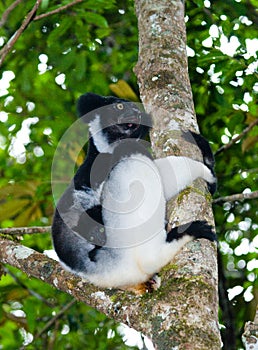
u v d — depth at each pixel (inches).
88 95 328.8
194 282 222.8
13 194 447.8
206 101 522.3
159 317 215.5
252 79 469.7
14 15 492.7
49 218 476.4
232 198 387.9
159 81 319.9
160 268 259.8
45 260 306.0
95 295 269.7
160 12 362.0
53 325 508.7
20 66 544.1
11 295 488.4
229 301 477.7
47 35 532.7
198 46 509.0
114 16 548.7
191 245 245.6
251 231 542.9
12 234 355.6
